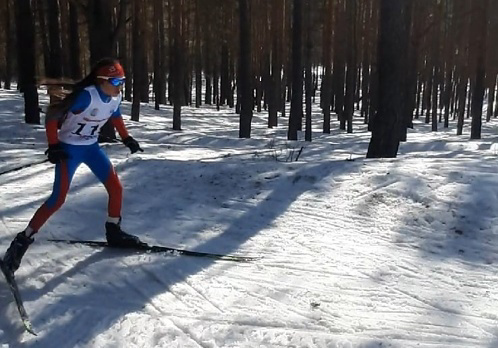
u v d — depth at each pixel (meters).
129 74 34.44
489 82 35.72
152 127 22.30
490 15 25.59
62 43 25.53
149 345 3.48
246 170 7.48
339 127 29.83
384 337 3.59
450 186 6.25
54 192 4.54
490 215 5.66
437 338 3.58
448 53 31.55
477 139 22.11
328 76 24.73
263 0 32.41
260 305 4.04
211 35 34.62
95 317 3.84
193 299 4.14
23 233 4.46
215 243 5.36
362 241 5.34
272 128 27.50
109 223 5.14
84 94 4.36
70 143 4.60
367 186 6.54
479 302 4.11
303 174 7.14
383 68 9.45
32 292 4.23
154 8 30.34
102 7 13.28
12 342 3.55
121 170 7.82
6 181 7.80
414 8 23.59
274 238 5.46
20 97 25.27
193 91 53.16
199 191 6.96
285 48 33.22
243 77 19.25
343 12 27.17
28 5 17.44
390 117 9.49
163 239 5.48
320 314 3.90
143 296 4.20
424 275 4.60
